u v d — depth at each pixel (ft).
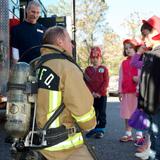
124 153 21.85
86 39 129.70
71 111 10.33
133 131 27.71
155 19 16.01
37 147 10.35
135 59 19.63
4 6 23.17
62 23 37.06
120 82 24.25
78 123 10.47
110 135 27.35
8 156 20.59
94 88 25.88
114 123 33.88
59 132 10.37
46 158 10.38
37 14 21.40
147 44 16.14
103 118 26.18
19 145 10.47
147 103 14.90
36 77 10.54
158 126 15.05
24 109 10.32
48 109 10.37
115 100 64.34
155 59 14.83
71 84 10.32
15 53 21.48
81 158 10.62
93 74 25.98
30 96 10.44
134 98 24.07
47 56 10.68
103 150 22.50
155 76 14.75
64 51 10.87
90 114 10.44
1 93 21.93
